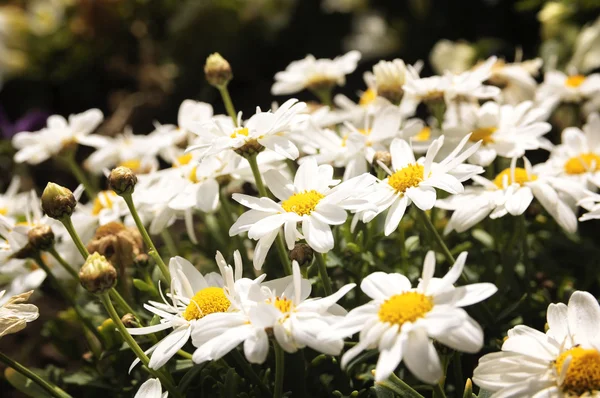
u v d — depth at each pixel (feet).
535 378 1.29
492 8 3.23
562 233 1.77
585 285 1.71
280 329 1.29
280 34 3.60
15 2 3.75
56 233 1.74
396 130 1.63
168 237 1.80
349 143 1.62
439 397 1.34
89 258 1.38
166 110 3.30
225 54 3.51
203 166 1.60
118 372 1.61
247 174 1.62
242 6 3.51
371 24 3.57
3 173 2.85
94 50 3.48
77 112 3.54
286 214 1.39
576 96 1.93
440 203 1.57
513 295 1.63
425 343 1.23
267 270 1.69
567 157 1.69
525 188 1.54
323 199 1.40
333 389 1.52
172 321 1.39
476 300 1.25
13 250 1.60
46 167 2.91
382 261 1.65
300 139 1.65
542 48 2.59
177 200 1.61
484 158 1.61
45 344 2.17
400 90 1.69
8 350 2.20
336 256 1.59
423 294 1.28
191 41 3.47
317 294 1.56
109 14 3.39
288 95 3.39
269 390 1.46
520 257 1.69
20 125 3.00
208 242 1.80
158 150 1.88
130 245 1.62
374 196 1.43
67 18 3.49
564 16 2.55
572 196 1.57
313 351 1.56
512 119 1.68
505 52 2.92
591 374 1.27
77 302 1.73
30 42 3.49
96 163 1.96
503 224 1.77
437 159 1.64
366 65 3.49
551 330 1.34
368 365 1.55
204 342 1.32
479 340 1.23
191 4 3.46
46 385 1.47
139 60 3.50
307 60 1.92
